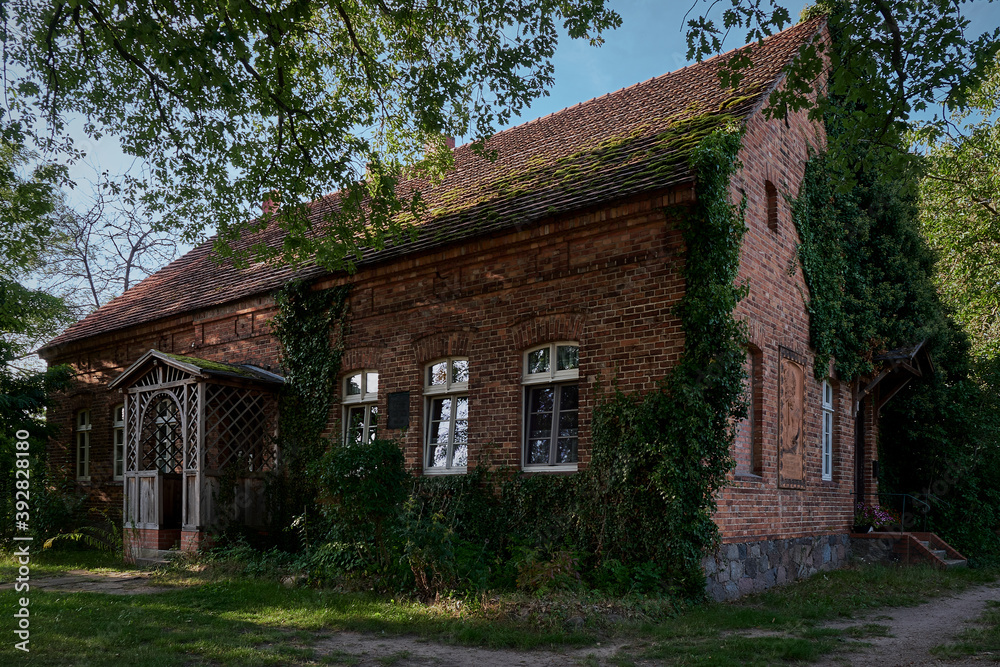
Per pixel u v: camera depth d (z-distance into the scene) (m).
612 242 10.75
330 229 12.02
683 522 9.41
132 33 9.11
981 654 7.12
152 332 18.16
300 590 10.23
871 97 8.20
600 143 13.29
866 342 14.52
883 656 7.09
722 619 8.54
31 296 18.64
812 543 12.41
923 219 21.27
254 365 15.66
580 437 10.65
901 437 16.09
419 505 11.68
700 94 13.39
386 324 13.46
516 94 10.78
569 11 9.85
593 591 8.98
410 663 6.78
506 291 11.88
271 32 9.52
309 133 11.37
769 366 11.51
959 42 7.89
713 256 9.78
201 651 6.92
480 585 9.14
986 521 15.81
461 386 12.43
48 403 18.58
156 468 14.33
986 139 19.78
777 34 14.70
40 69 10.59
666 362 9.95
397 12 10.95
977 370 17.34
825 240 13.95
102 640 7.14
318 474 11.23
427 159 13.30
